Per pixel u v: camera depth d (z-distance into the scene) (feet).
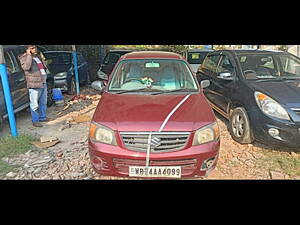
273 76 15.29
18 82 18.11
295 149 12.88
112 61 31.27
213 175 11.50
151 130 9.35
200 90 12.91
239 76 15.26
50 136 15.79
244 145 14.30
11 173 11.43
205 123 9.86
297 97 12.64
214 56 19.76
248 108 13.55
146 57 14.32
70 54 30.45
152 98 11.69
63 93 28.14
